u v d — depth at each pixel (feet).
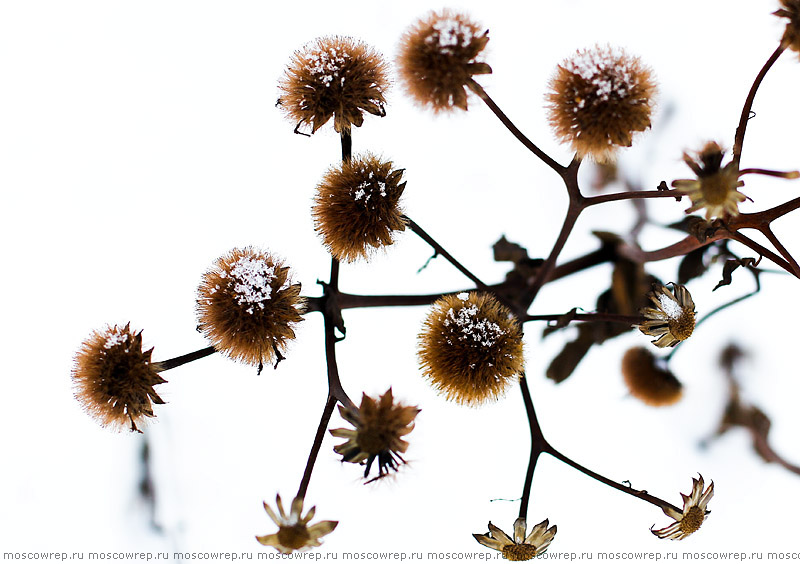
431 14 1.85
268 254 1.87
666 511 1.89
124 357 1.85
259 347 1.85
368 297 1.94
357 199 1.86
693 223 1.91
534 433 1.91
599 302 2.06
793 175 1.80
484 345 1.83
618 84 1.82
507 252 2.05
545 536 1.89
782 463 2.07
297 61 1.91
